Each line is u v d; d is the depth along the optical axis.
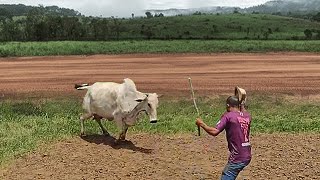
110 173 9.34
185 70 26.56
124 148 11.16
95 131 12.86
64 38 58.19
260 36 64.56
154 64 29.75
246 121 7.32
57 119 14.37
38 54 36.38
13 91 19.98
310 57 33.81
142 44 43.47
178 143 11.68
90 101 11.76
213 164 9.98
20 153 10.73
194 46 40.91
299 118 14.67
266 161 10.17
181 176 9.20
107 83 11.66
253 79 22.98
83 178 9.07
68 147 11.21
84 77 23.98
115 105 11.23
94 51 37.62
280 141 11.91
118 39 57.25
